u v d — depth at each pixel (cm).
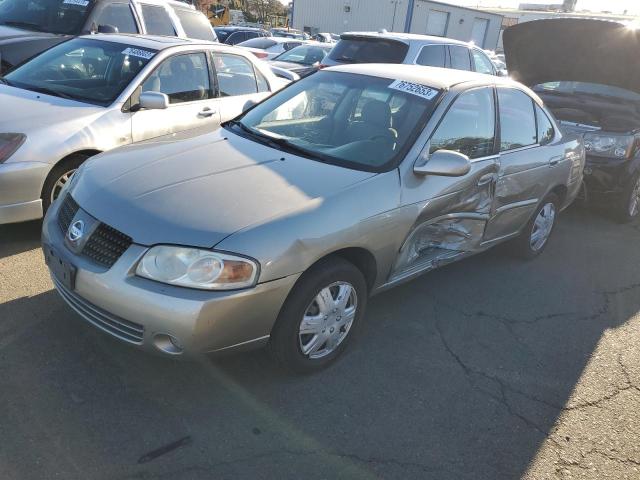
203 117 532
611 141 596
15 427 244
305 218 269
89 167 318
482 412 291
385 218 306
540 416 294
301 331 284
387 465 249
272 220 261
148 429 253
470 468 253
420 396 297
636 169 609
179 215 259
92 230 266
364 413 279
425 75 389
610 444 279
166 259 246
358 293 310
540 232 496
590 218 663
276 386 291
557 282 464
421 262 358
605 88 676
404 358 329
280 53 1354
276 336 276
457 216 367
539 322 393
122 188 282
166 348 251
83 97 469
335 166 320
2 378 273
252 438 254
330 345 305
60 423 250
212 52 557
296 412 274
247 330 258
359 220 291
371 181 307
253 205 269
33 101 446
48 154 402
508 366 335
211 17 2892
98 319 264
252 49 1255
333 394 291
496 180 394
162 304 240
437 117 348
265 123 388
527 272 477
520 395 309
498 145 400
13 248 410
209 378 291
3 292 347
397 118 352
